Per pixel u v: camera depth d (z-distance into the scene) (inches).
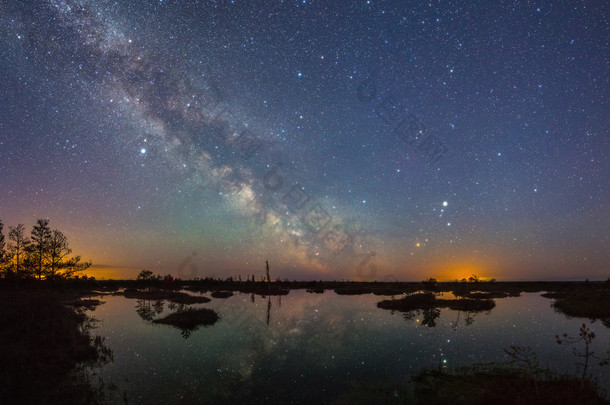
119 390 466.0
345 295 2166.6
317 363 591.2
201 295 2149.4
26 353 595.2
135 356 646.5
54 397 434.9
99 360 617.3
